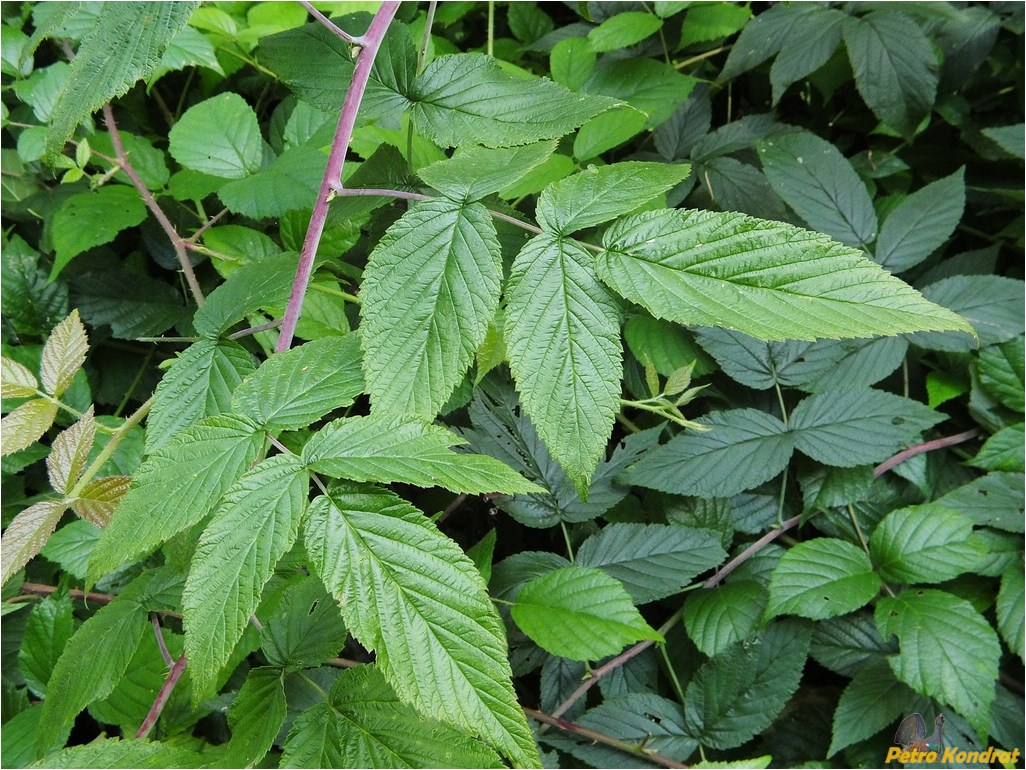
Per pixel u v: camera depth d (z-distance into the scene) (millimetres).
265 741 409
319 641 439
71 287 751
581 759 606
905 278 782
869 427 625
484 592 360
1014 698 611
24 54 411
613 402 380
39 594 629
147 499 375
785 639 608
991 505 625
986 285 673
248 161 659
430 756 391
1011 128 690
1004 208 777
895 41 669
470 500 693
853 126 820
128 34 382
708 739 596
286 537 361
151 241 762
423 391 381
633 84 712
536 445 625
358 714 406
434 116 427
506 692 350
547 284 385
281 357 410
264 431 391
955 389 696
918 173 823
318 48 472
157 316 740
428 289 385
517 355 381
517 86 420
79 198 641
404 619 354
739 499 688
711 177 708
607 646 519
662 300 376
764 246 376
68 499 420
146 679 571
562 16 873
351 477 367
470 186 396
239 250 637
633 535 617
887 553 610
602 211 393
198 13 691
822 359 650
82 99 382
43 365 455
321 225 412
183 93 828
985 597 640
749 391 705
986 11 741
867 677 603
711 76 835
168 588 495
